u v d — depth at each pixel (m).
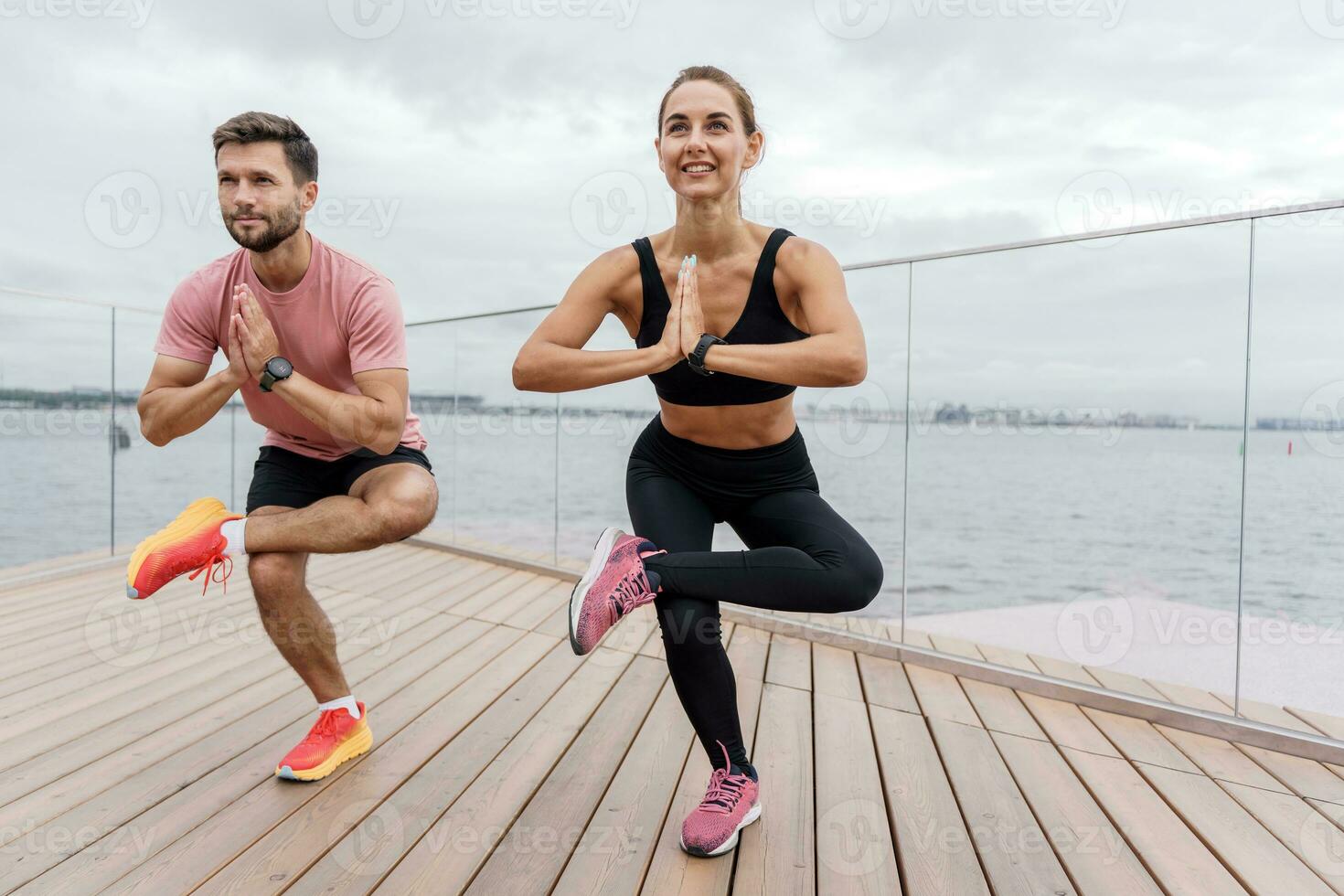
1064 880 1.30
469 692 2.16
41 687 2.08
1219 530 13.90
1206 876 1.33
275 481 1.74
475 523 13.05
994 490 17.14
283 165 1.48
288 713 1.95
